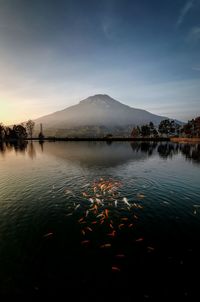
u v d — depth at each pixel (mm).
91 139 132000
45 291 8383
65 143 106125
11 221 14227
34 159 44812
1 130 143250
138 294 8188
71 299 8000
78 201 17656
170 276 9133
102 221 14078
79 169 32312
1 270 9539
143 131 165875
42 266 9781
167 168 32938
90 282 8781
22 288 8547
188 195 19234
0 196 19125
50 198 18484
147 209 15977
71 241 11812
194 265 9859
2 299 8062
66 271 9438
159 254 10648
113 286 8570
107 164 37031
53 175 28000
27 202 17578
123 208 16125
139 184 22828
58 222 14023
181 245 11422
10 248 11211
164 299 7984
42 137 146750
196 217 14711
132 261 10094
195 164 37094
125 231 12828
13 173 29516
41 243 11641
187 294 8211
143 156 48938
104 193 19641
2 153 58469
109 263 9945
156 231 12836
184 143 103875
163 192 20062
